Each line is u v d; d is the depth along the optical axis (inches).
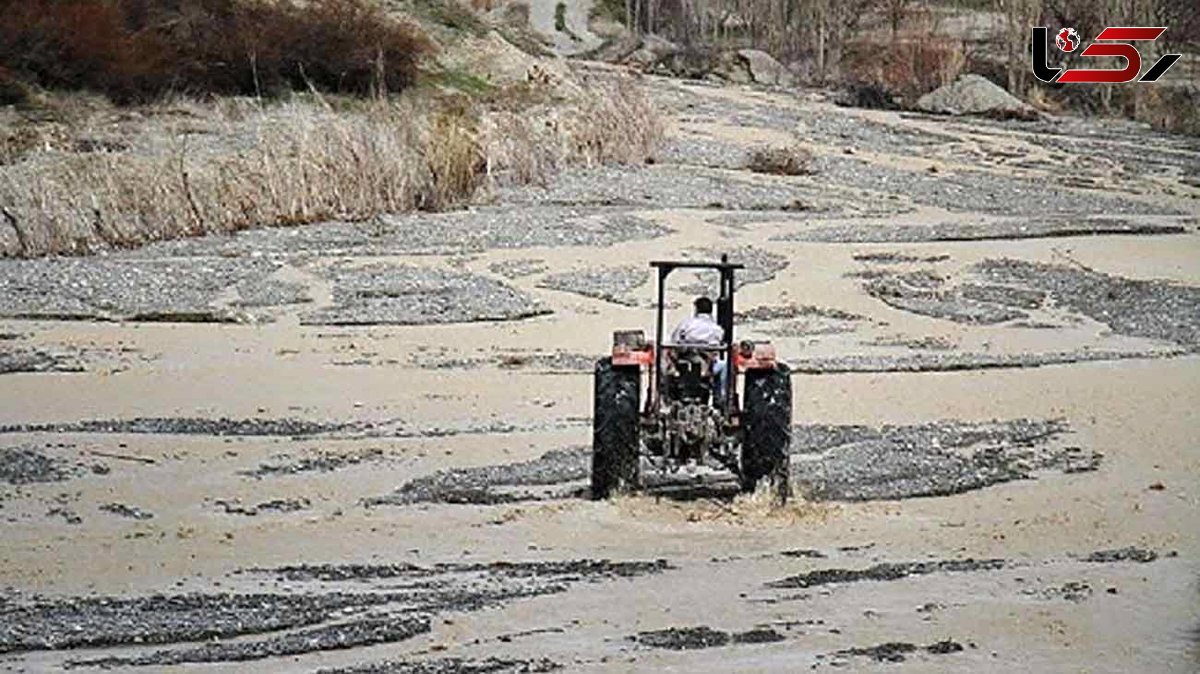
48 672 570.6
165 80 2605.8
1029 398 1106.7
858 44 4808.1
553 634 614.2
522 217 1984.5
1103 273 1721.2
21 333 1301.7
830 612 643.5
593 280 1577.3
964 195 2411.4
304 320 1374.3
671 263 838.5
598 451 814.5
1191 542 758.5
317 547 743.7
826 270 1684.3
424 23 3250.5
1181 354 1305.4
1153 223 2142.0
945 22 4960.6
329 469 898.1
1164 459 932.0
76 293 1457.9
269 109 2613.2
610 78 3631.9
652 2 5231.3
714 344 824.9
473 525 782.5
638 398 814.5
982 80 3919.8
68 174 1852.9
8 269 1576.0
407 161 2043.6
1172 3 4365.2
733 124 3238.2
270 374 1164.5
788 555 730.8
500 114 2596.0
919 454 928.9
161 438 964.6
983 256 1808.6
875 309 1483.8
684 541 753.0
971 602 657.6
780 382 810.8
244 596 661.9
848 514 805.9
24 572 698.8
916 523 791.1
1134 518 804.0
